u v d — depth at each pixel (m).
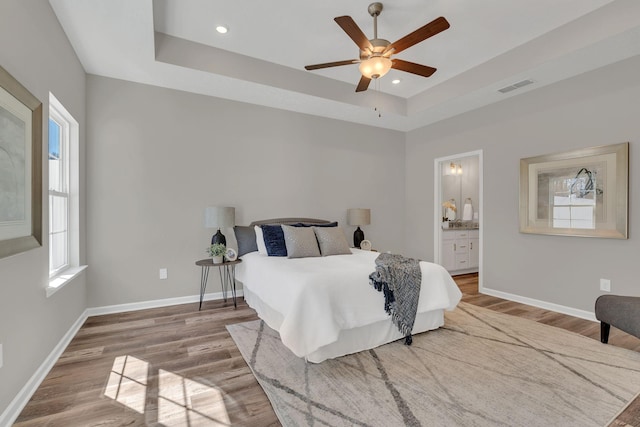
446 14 2.66
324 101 3.95
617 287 2.94
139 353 2.36
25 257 1.78
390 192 5.25
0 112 1.50
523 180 3.67
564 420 1.60
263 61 3.46
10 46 1.64
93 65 3.02
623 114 2.89
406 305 2.51
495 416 1.63
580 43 2.69
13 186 1.63
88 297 3.18
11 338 1.62
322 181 4.57
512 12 2.63
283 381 1.97
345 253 3.59
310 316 2.12
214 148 3.81
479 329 2.85
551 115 3.43
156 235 3.49
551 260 3.46
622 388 1.89
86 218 3.15
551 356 2.31
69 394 1.83
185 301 3.65
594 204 3.08
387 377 2.02
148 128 3.45
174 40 3.01
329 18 2.72
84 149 3.10
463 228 5.41
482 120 4.16
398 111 4.47
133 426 1.57
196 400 1.79
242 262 3.61
